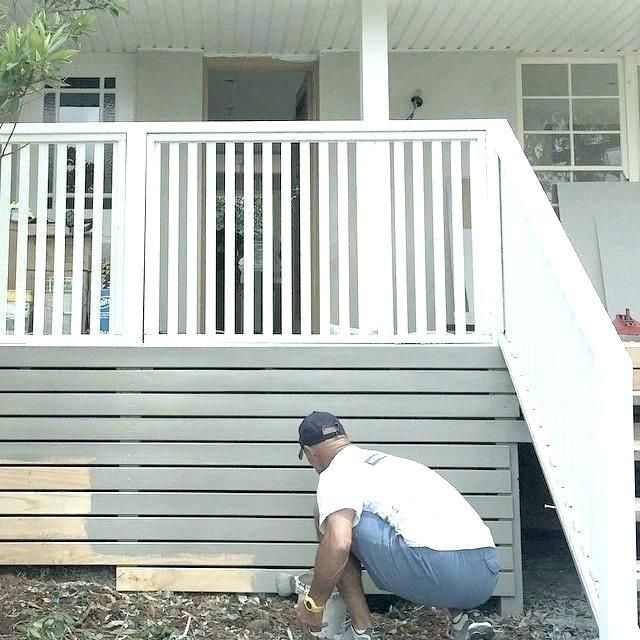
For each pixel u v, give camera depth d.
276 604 3.78
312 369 3.99
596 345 2.79
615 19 5.91
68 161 6.26
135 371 3.98
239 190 8.08
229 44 6.33
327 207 4.27
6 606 3.57
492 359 4.01
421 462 3.93
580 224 6.42
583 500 3.02
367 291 4.22
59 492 3.90
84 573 3.94
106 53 6.47
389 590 3.19
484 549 3.08
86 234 5.13
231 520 3.88
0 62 2.79
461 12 5.74
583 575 2.97
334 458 3.24
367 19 5.12
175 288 4.14
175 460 3.92
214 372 3.97
